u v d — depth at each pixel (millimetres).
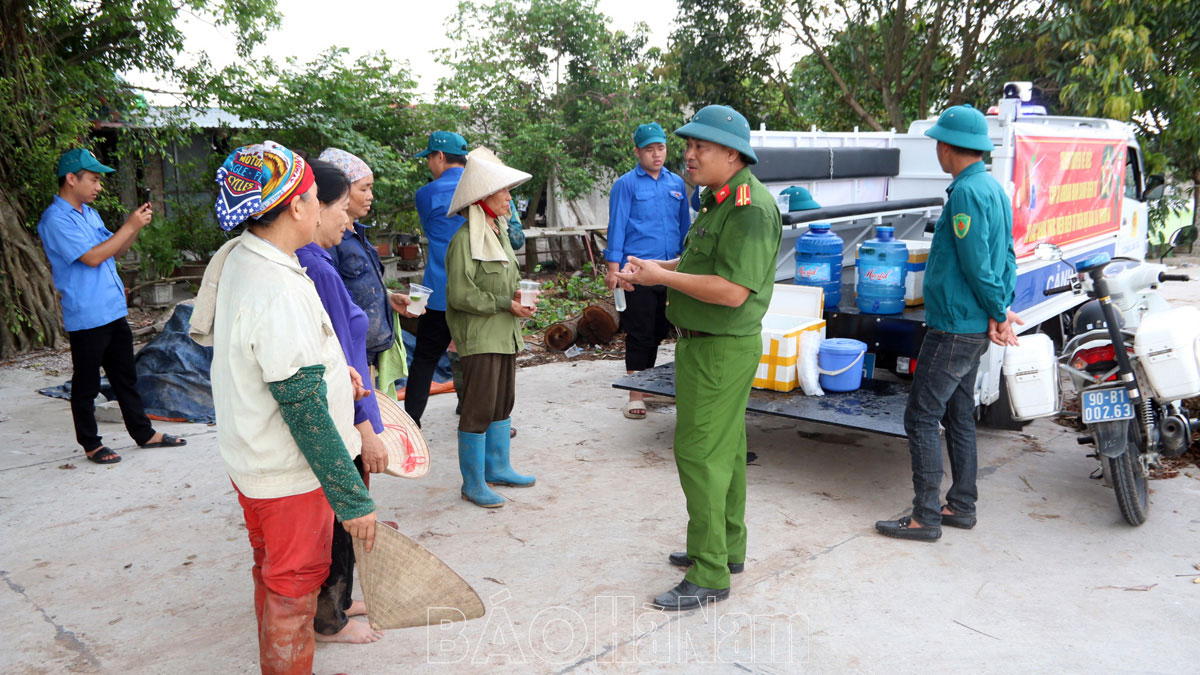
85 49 9992
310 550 2352
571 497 4473
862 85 15383
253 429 2215
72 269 4801
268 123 11539
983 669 2861
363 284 3559
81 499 4441
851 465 4992
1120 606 3281
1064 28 11430
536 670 2873
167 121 11000
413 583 2354
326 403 2184
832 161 6141
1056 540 3896
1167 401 3934
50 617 3240
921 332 4863
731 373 3156
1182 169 14789
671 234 5871
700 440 3203
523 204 15453
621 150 14078
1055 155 5414
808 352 4809
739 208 3084
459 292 4043
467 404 4250
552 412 6121
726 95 15250
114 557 3766
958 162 3746
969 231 3598
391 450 2963
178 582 3531
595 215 16266
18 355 8523
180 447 5301
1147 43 11641
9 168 8766
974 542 3885
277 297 2127
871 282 4996
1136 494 3889
